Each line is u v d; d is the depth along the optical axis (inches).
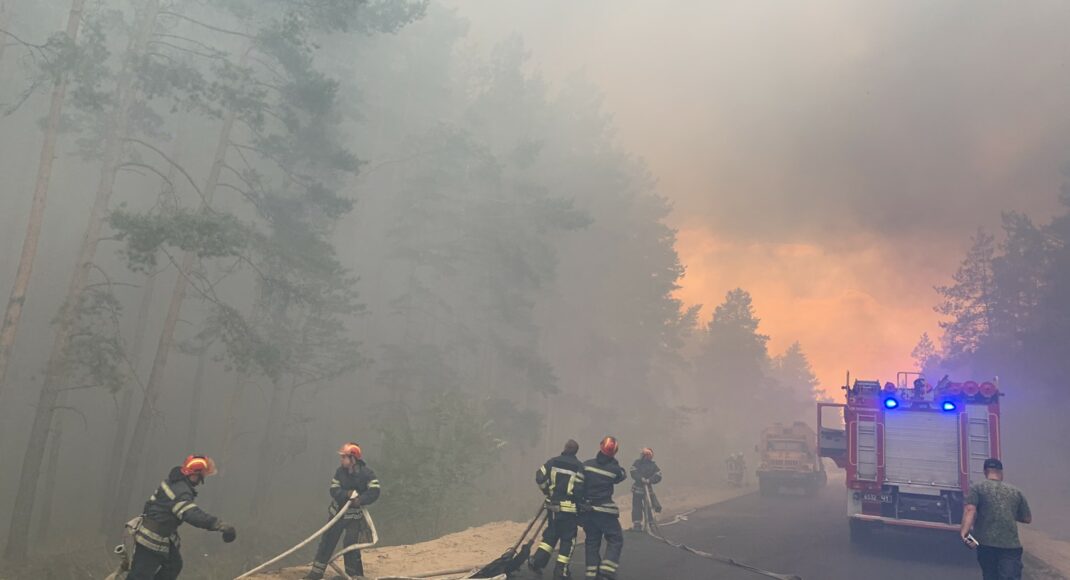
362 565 353.1
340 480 323.0
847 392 572.4
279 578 322.0
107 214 664.4
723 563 440.8
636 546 492.7
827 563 466.3
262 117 714.8
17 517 583.5
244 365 716.7
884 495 543.8
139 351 895.1
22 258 587.5
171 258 700.0
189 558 635.5
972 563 484.1
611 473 330.3
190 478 233.8
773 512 831.1
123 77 682.2
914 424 549.3
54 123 614.9
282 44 714.2
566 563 324.8
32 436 601.0
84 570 580.4
